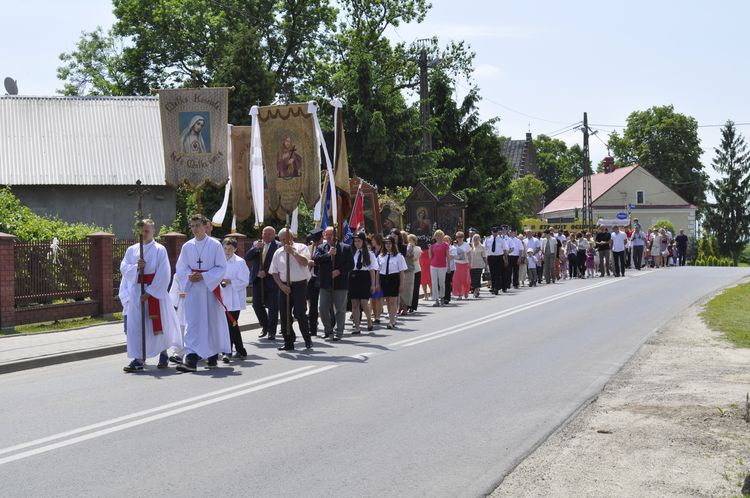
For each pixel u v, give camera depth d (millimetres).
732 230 89312
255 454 7133
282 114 16031
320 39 51156
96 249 19141
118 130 40438
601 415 8633
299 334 16609
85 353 13664
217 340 12078
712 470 6621
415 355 12992
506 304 22281
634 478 6430
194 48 49688
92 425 8242
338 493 6066
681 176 87750
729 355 12734
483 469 6680
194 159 17766
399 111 41125
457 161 46688
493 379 10773
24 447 7383
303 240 32312
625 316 18578
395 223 29312
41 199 37688
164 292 12141
